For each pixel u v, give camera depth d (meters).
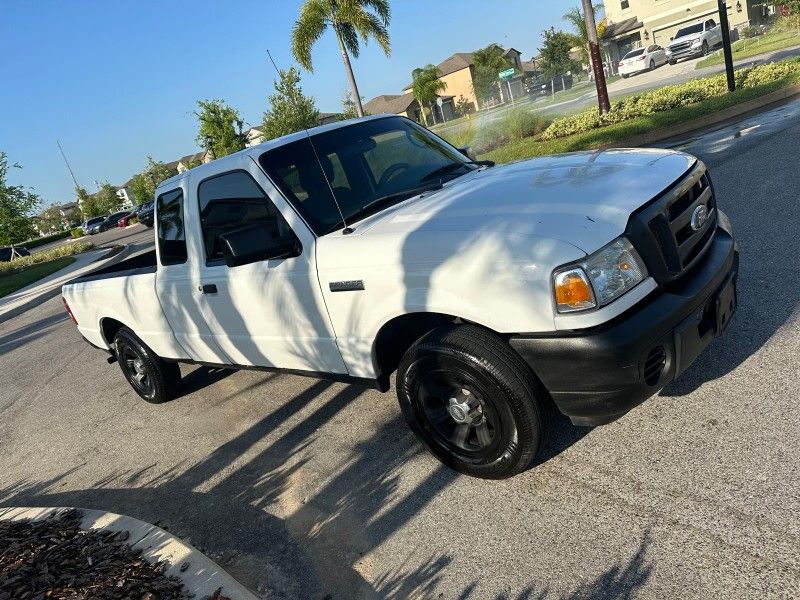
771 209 6.20
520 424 3.05
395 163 4.29
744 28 43.12
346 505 3.58
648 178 3.24
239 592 2.85
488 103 69.19
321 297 3.64
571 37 56.12
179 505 4.07
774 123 10.65
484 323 2.97
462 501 3.31
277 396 5.34
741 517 2.69
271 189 3.88
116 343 5.84
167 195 4.66
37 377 8.12
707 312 3.18
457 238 3.05
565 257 2.74
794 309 4.18
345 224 3.67
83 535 3.59
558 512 3.03
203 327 4.68
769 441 3.06
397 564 3.01
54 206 110.56
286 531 3.50
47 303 14.91
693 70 28.00
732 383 3.59
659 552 2.63
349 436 4.31
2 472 5.40
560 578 2.66
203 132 28.61
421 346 3.24
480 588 2.73
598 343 2.73
